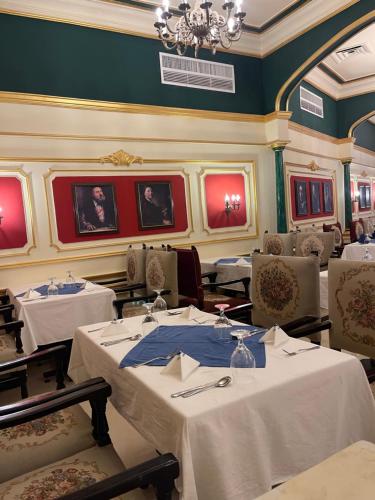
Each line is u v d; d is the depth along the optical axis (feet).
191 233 17.97
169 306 12.25
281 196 20.33
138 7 15.61
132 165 16.26
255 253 9.55
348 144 28.50
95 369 6.68
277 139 19.71
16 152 13.79
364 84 26.78
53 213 14.56
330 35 16.53
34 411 4.80
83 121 15.02
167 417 4.27
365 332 7.18
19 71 13.83
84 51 15.08
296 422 4.61
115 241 15.94
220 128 18.67
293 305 8.46
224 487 4.06
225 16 16.75
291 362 5.12
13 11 13.65
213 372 4.99
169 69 17.16
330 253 16.78
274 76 19.43
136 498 3.97
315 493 2.59
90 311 11.09
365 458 2.92
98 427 5.14
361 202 33.40
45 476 4.38
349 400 5.11
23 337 10.10
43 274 14.51
